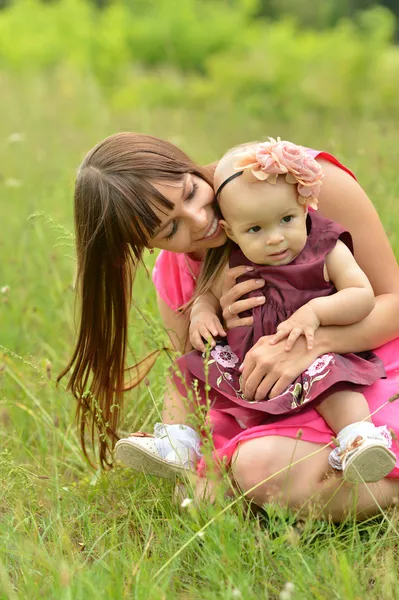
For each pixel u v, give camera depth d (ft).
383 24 51.34
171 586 8.71
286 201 9.40
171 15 59.06
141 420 12.44
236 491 9.91
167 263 11.28
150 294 14.23
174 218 9.58
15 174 24.61
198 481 9.89
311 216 10.04
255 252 9.63
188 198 9.61
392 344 10.64
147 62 59.31
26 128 31.60
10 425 13.04
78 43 56.65
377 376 9.80
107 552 9.04
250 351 9.84
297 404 9.64
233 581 8.43
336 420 9.54
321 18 89.45
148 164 9.45
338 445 9.20
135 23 60.80
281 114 39.34
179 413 10.39
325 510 9.64
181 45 58.23
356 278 9.78
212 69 49.52
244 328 10.07
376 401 9.89
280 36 50.90
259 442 9.57
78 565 8.88
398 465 9.69
